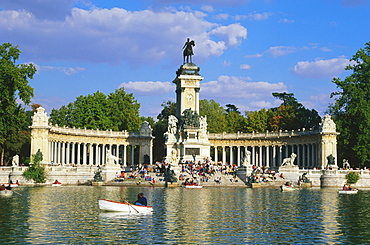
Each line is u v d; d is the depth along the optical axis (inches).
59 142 5221.5
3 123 4500.5
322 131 4926.2
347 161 4660.4
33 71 4660.4
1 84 4419.3
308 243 1601.9
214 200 2817.4
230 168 4746.6
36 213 2167.8
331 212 2295.8
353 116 4877.0
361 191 3769.7
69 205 2468.0
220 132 6589.6
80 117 5940.0
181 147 5241.1
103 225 1876.2
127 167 4975.4
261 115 6579.7
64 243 1571.1
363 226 1902.1
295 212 2287.2
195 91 5383.9
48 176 4217.5
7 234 1690.5
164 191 3516.2
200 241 1621.6
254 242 1612.9
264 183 4244.6
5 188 3161.9
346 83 4970.5
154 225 1888.5
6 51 4601.4
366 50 5098.4
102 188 3794.3
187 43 5477.4
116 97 6279.5
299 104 6875.0
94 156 6628.9
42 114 4746.6
